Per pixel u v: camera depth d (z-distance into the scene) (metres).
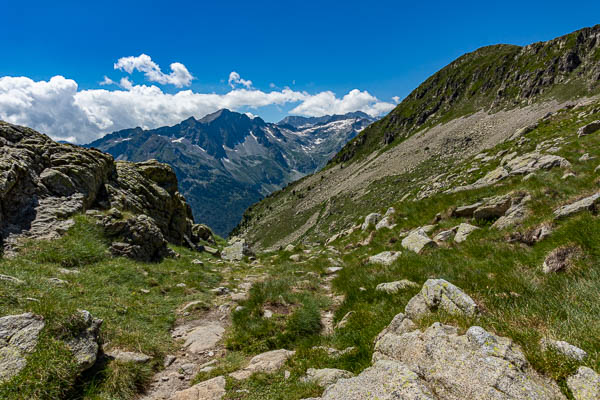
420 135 188.62
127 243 14.41
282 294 10.30
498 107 155.62
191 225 28.69
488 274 8.05
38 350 4.95
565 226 8.52
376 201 111.25
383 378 4.13
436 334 4.77
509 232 10.69
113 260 12.62
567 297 5.67
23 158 13.58
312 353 6.39
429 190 29.91
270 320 8.32
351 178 187.38
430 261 10.43
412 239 13.78
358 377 4.41
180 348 7.42
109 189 17.72
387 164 164.25
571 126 28.48
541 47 167.88
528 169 16.08
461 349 4.28
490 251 9.99
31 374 4.61
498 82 180.88
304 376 5.51
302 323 8.07
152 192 21.52
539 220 10.12
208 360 6.86
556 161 15.19
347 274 12.16
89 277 10.18
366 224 21.91
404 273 10.05
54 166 15.20
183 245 23.14
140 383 5.75
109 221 14.70
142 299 9.77
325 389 4.64
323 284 12.76
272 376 5.68
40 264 10.05
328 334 7.62
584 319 4.74
